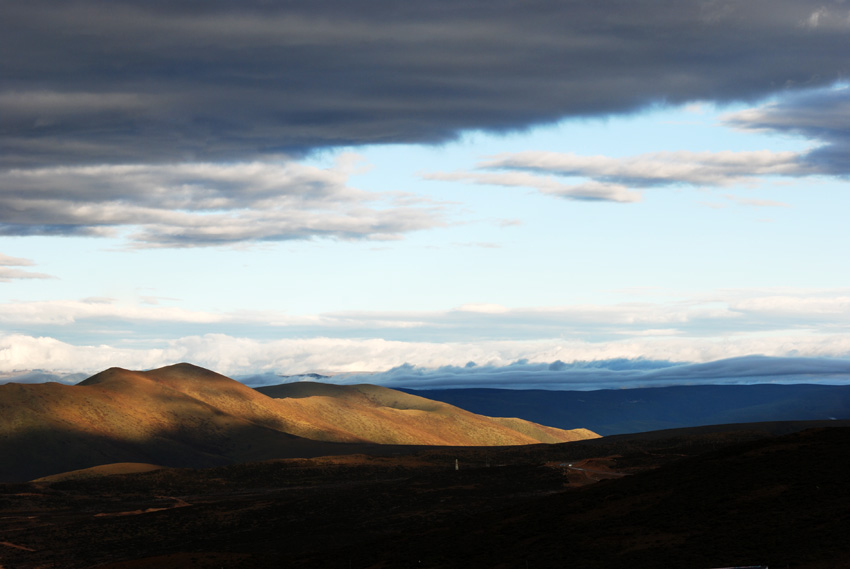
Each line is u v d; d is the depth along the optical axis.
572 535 68.81
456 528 84.50
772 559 52.50
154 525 123.25
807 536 55.28
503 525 79.75
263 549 102.00
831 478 65.88
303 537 107.12
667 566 55.25
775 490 66.19
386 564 73.88
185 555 82.94
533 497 119.75
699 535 60.56
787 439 81.19
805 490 64.38
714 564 53.69
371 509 124.25
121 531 120.31
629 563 57.69
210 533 116.69
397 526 108.56
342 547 88.50
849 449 72.75
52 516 140.38
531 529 74.69
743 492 67.69
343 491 146.88
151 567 79.44
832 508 59.44
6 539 117.44
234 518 124.75
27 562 105.06
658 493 75.06
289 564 80.62
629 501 75.31
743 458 77.81
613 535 66.00
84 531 121.31
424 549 76.81
